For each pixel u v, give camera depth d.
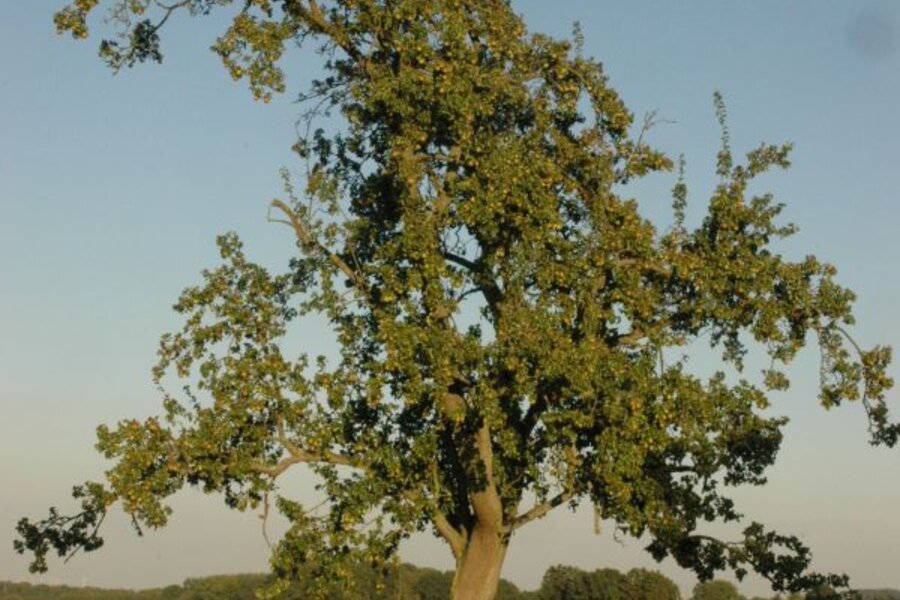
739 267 25.44
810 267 26.09
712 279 25.44
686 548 28.33
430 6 24.30
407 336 22.97
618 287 24.69
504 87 24.84
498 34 25.22
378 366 23.84
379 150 27.05
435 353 23.03
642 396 23.30
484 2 25.72
